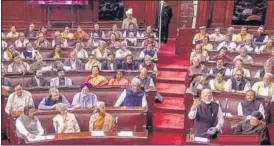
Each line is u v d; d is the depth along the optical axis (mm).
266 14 12891
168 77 9836
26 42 10555
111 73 7969
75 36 11359
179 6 13750
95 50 9430
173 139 7359
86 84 7055
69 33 11328
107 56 8977
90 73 7984
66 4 13336
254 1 12875
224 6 13156
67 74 7902
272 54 9047
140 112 6035
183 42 11531
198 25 13445
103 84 7594
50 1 13281
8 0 13523
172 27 14062
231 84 7250
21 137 5402
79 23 13773
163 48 12453
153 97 7176
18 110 5902
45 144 4957
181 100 8844
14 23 13750
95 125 5773
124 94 6887
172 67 10359
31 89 6844
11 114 6094
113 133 5184
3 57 8852
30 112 5738
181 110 8273
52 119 5836
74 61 8602
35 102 6754
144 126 6035
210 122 6086
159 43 12172
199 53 9250
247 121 5648
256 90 7176
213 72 8047
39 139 5043
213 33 11344
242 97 6676
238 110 6414
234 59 8812
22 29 12484
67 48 9750
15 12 13703
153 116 7699
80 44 9508
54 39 10633
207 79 7414
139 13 13773
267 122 6438
